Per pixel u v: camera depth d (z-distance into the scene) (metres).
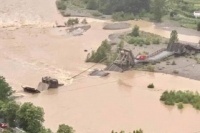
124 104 120.50
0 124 95.06
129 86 134.12
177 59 157.38
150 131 104.69
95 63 154.38
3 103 100.19
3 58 155.75
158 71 146.50
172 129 106.12
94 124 107.62
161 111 116.31
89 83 136.00
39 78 139.25
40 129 93.88
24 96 124.00
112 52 160.25
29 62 153.25
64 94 126.69
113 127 106.25
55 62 154.50
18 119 94.00
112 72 145.88
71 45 173.12
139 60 151.62
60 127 91.38
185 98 122.50
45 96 124.88
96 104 119.88
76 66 151.12
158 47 169.25
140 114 114.25
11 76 139.75
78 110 115.69
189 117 113.00
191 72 145.62
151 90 131.12
